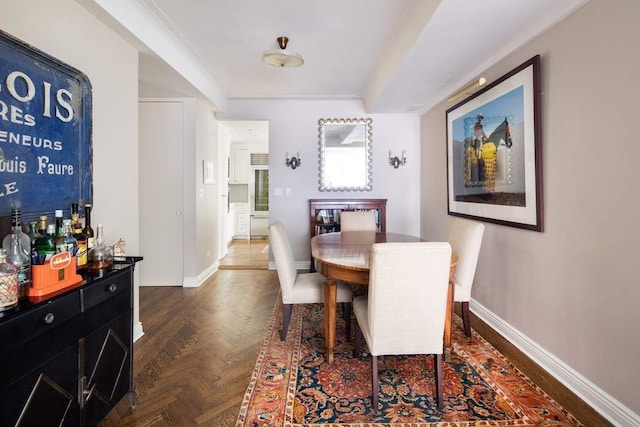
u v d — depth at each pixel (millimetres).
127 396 1748
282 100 4781
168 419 1673
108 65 2238
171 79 3268
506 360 2242
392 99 3994
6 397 1067
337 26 2717
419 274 1685
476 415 1692
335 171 4805
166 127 4031
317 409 1744
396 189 4832
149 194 4066
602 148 1710
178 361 2238
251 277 4492
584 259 1833
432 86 3477
